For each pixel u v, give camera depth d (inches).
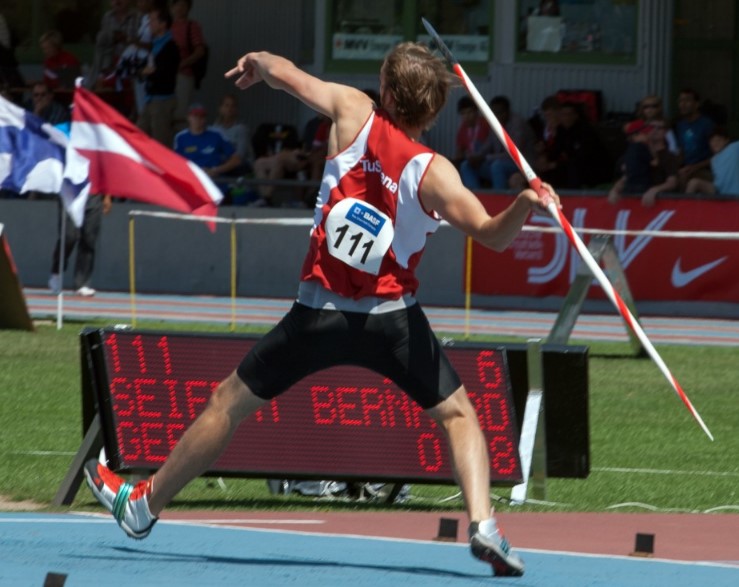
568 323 1493.6
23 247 2222.0
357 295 561.9
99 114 1567.4
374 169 561.0
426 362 568.4
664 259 1979.6
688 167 2009.1
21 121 1579.7
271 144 2278.5
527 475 828.6
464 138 2114.9
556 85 2393.0
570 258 2012.8
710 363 1601.9
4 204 2225.6
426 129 581.6
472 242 2060.8
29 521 725.3
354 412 804.0
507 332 1800.0
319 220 566.9
